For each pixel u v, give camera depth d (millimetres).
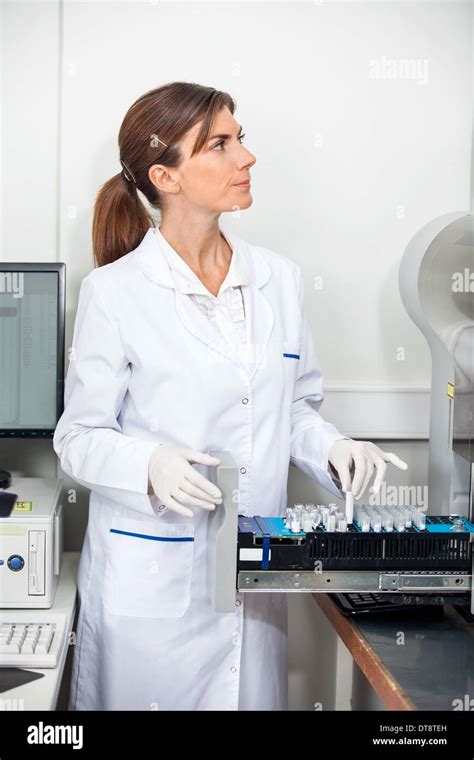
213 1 1786
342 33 1817
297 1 1802
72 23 1770
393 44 1830
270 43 1806
